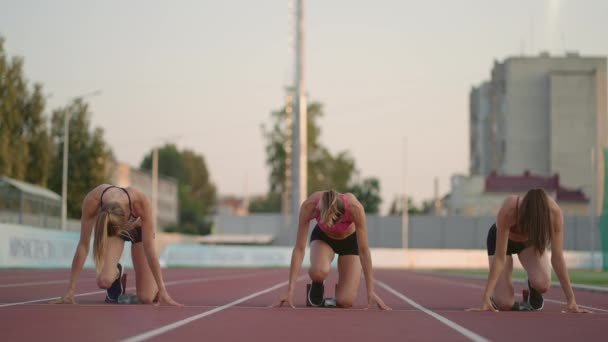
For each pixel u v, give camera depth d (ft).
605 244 228.02
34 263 151.53
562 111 457.68
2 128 235.40
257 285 98.89
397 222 381.60
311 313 48.39
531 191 51.57
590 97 456.04
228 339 33.76
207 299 65.82
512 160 460.55
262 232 420.36
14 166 234.38
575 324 42.80
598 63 459.73
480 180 442.50
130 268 187.42
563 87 457.27
